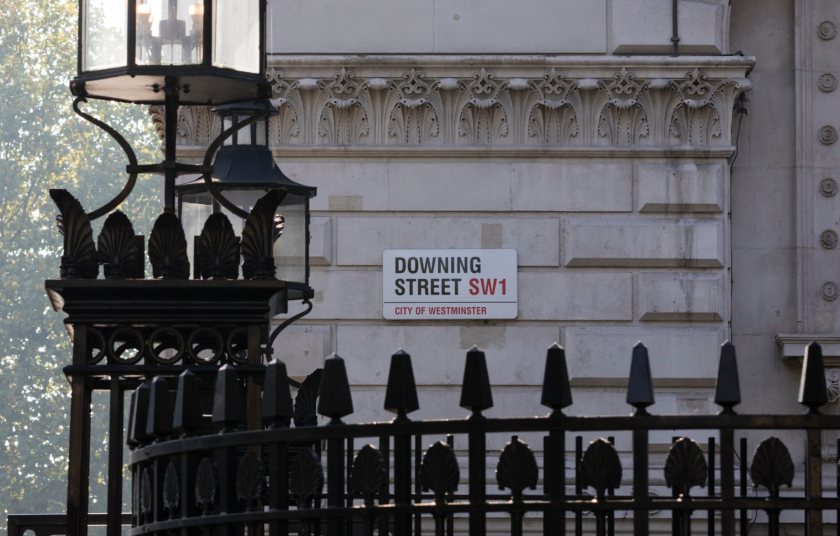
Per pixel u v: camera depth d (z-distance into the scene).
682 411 21.62
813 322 21.98
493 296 21.73
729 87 21.78
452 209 21.84
